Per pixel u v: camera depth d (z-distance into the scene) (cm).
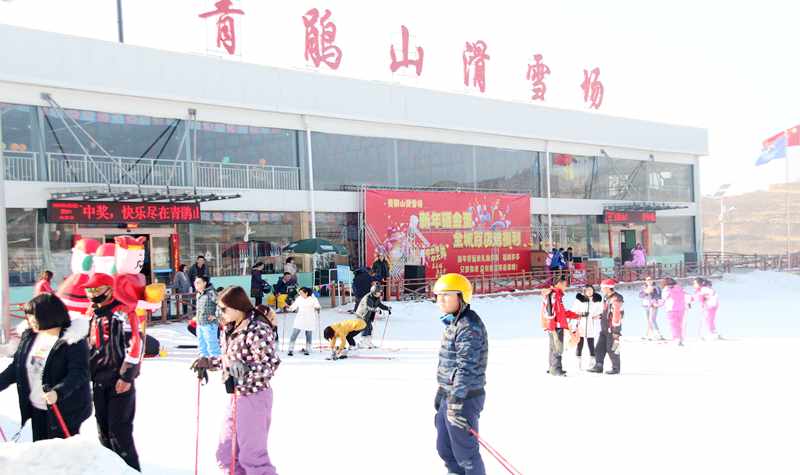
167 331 1702
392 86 2627
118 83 1970
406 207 2633
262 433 537
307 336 1439
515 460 677
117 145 1992
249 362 533
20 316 1725
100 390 536
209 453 693
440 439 552
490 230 2897
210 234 2161
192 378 1134
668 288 1611
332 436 768
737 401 955
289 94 2344
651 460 677
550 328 1173
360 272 2083
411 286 2450
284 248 2334
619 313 1190
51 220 1780
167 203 1969
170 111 2094
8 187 1773
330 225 2480
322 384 1098
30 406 516
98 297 545
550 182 3216
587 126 3319
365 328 1533
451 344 538
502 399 973
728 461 673
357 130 2553
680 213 3822
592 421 838
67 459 427
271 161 2331
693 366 1277
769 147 4247
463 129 2836
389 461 672
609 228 3450
